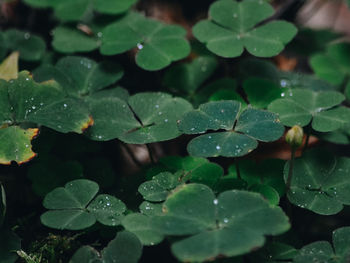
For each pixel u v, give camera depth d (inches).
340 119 17.3
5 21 21.4
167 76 19.4
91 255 15.4
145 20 19.6
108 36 19.2
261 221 15.0
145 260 16.6
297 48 21.5
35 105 16.9
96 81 18.6
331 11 25.2
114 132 17.1
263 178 17.1
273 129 16.2
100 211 16.1
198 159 17.4
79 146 18.2
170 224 15.0
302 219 18.0
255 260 15.9
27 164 18.1
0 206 16.3
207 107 16.6
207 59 19.6
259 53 18.5
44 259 16.4
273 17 21.3
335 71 20.3
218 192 16.6
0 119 16.7
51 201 16.2
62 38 19.9
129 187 17.4
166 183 16.6
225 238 14.7
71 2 20.6
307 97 17.7
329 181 16.5
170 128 17.1
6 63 18.6
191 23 22.0
